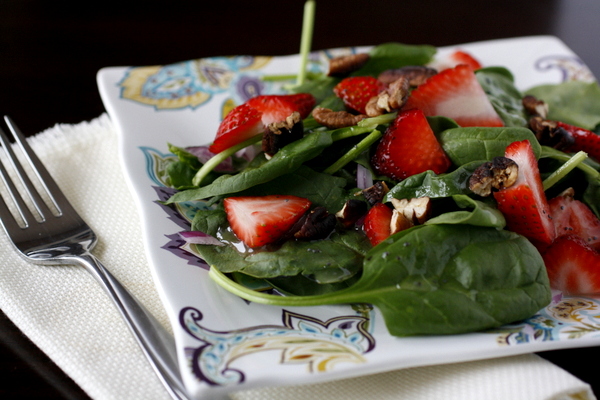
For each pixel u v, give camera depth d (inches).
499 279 14.6
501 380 13.9
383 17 24.2
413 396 14.0
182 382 14.1
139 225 16.7
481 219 14.8
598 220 16.5
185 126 18.3
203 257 15.3
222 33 23.1
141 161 16.9
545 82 20.1
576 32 23.8
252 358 13.6
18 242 16.1
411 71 17.9
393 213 15.6
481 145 16.0
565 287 15.8
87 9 23.6
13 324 15.4
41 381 14.6
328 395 14.1
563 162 16.6
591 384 14.6
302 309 14.8
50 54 21.7
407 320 14.2
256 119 16.5
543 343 14.1
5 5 23.4
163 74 19.0
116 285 15.3
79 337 14.8
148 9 23.8
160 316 15.2
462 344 14.0
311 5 19.4
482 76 18.1
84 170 17.8
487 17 24.5
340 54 20.3
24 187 17.4
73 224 16.6
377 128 16.5
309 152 15.9
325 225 15.5
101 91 18.4
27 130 19.3
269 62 20.0
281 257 15.3
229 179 15.8
